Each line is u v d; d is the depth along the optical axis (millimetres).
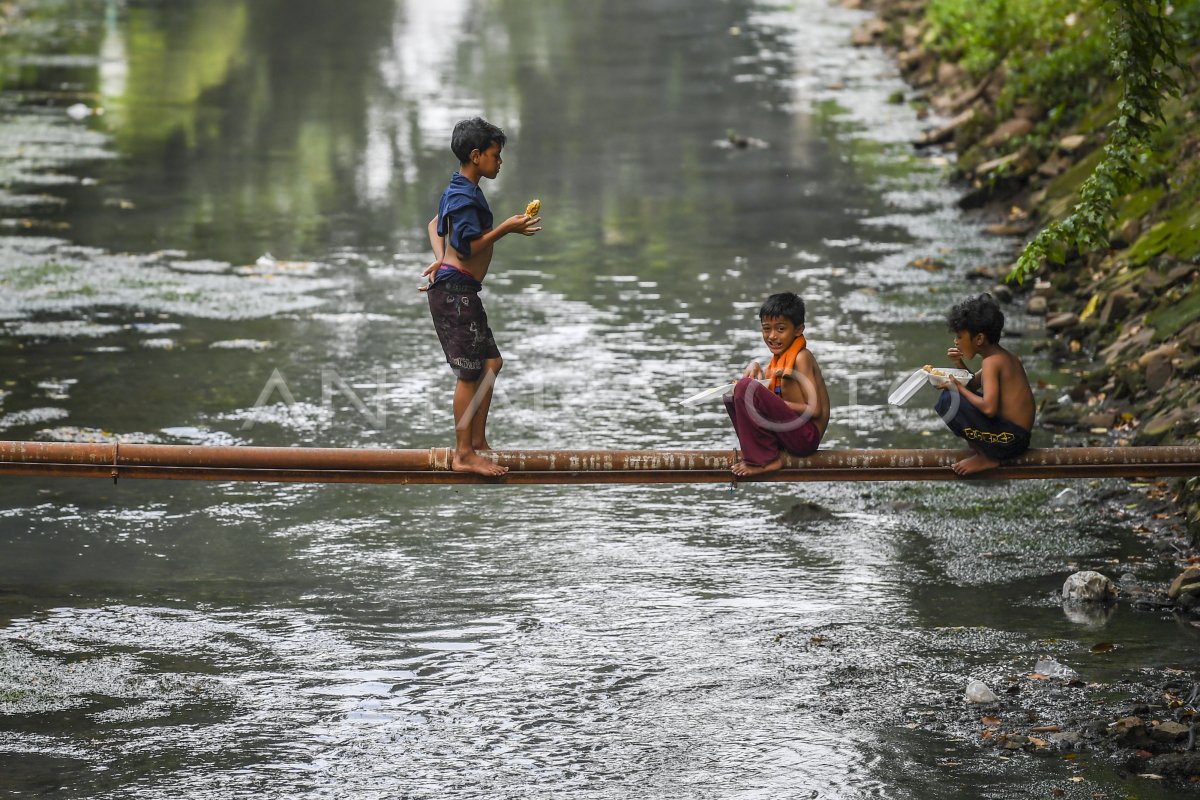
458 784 18797
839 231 47406
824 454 22250
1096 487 28688
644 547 26453
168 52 76562
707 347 37188
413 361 36125
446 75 71562
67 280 41562
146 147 57438
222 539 26703
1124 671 21656
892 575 25234
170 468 22312
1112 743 19562
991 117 55688
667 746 19688
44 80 69125
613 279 42906
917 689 21188
